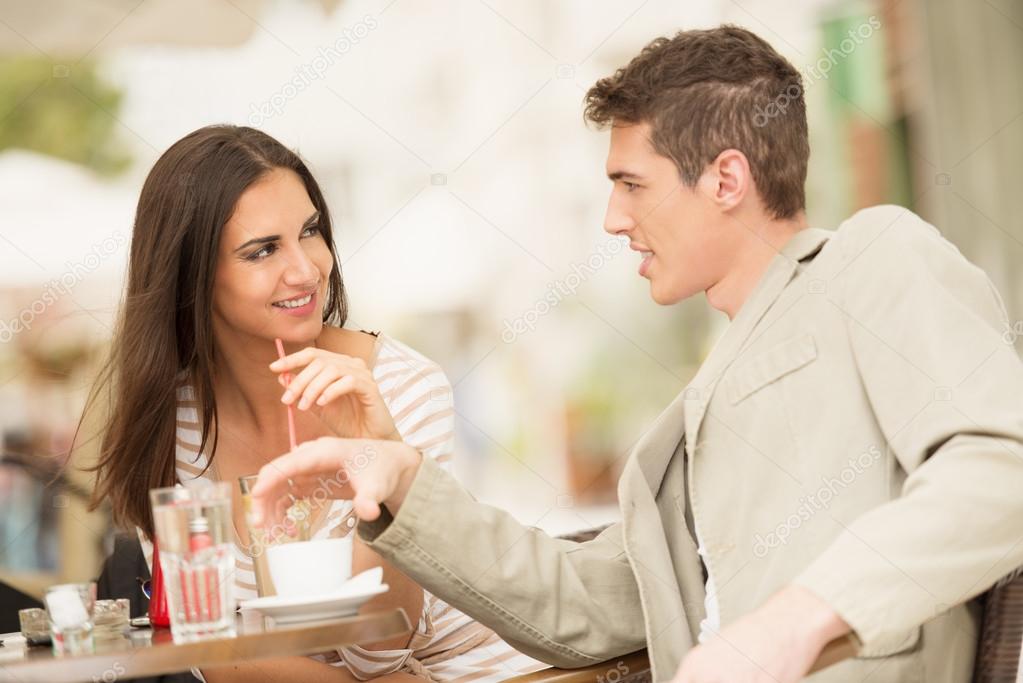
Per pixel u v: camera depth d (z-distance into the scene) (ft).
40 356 15.37
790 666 4.71
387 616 5.07
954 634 5.52
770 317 6.37
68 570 11.31
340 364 6.44
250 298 8.16
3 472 11.60
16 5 16.01
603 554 6.95
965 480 4.98
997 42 17.43
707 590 6.48
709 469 6.38
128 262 8.57
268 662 7.67
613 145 6.90
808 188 18.33
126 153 17.80
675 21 19.16
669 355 19.29
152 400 8.36
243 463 8.66
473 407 18.92
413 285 19.43
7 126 17.35
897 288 5.78
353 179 19.21
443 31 19.29
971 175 17.60
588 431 18.92
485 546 6.31
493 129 19.54
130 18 16.52
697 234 6.68
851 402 5.95
